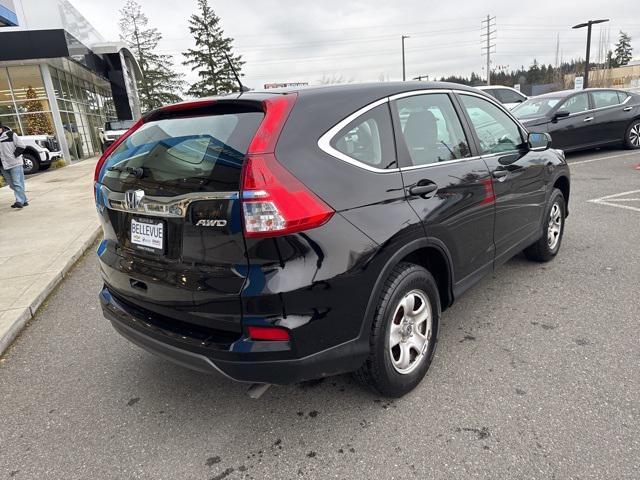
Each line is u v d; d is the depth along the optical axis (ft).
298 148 7.38
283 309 7.05
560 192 15.48
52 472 7.92
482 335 11.32
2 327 12.98
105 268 9.70
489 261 11.53
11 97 63.00
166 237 7.94
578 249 16.75
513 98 51.93
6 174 30.60
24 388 10.55
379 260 7.97
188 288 7.66
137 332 8.70
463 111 11.05
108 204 9.34
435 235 9.17
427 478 7.22
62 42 58.34
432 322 9.61
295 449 8.05
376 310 8.25
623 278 14.03
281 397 9.51
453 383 9.52
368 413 8.82
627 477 6.97
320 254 7.22
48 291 16.07
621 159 35.50
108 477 7.73
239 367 7.30
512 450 7.64
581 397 8.81
